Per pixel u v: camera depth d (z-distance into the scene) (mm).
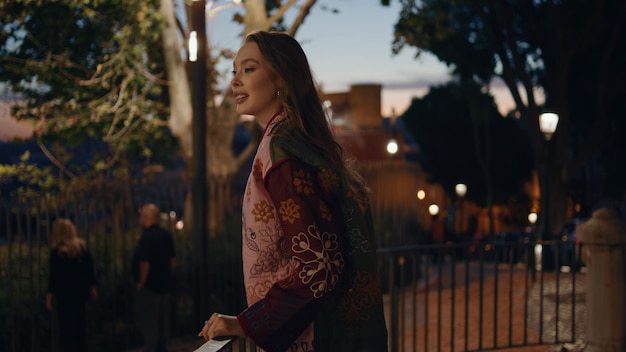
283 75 1809
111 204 8625
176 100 13734
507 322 8555
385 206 13219
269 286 1747
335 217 1711
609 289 5305
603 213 5387
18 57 13500
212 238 10602
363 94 30875
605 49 21812
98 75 13680
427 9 15258
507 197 42406
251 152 14508
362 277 1748
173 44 13688
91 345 8695
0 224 8531
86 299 7191
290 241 1653
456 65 22094
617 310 5309
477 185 42312
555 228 20203
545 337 7512
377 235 12797
